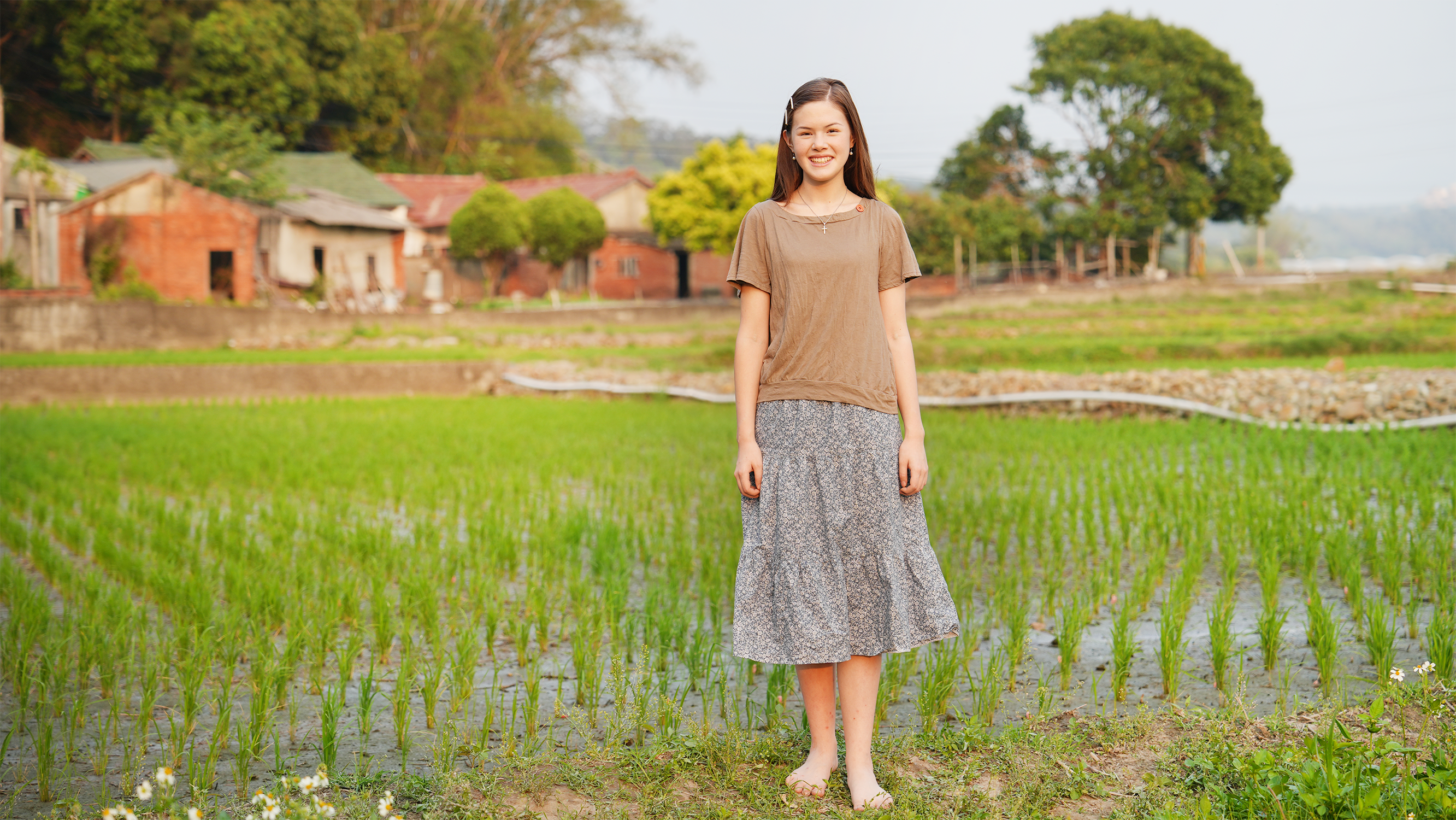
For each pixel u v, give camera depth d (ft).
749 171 129.08
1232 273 148.36
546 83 214.48
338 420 48.85
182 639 14.16
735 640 9.18
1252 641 14.49
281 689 12.31
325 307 101.45
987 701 11.60
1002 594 16.14
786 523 9.09
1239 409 43.45
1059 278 143.02
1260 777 8.64
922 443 9.43
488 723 10.94
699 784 9.59
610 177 150.10
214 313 80.64
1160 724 10.89
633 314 99.25
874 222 9.32
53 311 75.05
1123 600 17.19
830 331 9.09
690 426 46.78
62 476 31.76
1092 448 35.86
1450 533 18.66
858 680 9.32
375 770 10.41
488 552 20.89
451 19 187.62
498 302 119.14
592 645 14.32
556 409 55.01
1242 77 146.00
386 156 173.06
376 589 15.88
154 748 11.05
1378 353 65.98
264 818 7.75
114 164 107.24
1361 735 10.02
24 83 135.95
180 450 37.19
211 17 129.08
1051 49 147.54
